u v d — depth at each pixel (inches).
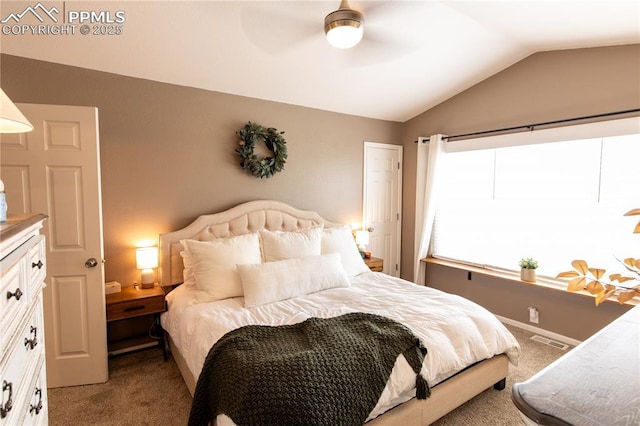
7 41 88.0
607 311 108.3
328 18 81.3
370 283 112.9
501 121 133.4
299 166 145.4
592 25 91.6
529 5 85.0
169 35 92.3
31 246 42.5
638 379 27.4
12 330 34.6
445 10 91.5
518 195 130.9
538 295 126.0
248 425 49.5
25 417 38.8
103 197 105.2
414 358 65.9
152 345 109.7
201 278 96.1
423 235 159.8
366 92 139.6
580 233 114.1
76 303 90.1
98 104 103.2
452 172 154.6
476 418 77.3
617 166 105.0
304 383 54.2
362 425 56.1
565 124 114.7
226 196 127.4
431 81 135.4
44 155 85.7
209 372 62.4
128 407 81.2
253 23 91.3
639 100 98.5
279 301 93.8
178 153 117.2
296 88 129.8
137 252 106.6
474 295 148.2
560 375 28.1
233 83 120.8
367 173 167.3
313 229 121.5
